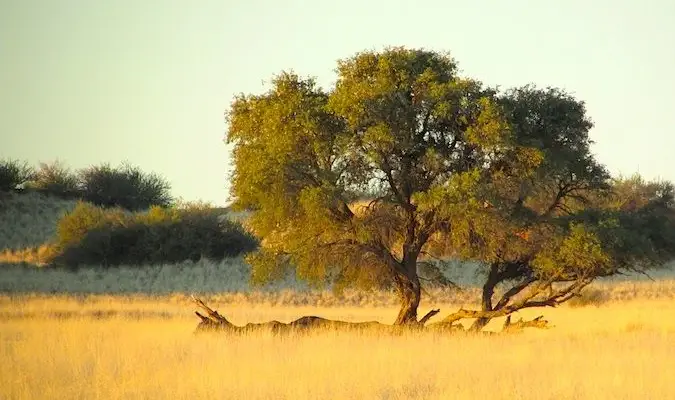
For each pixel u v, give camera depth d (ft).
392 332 333.01
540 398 181.16
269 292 643.86
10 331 343.87
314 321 350.02
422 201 343.87
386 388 194.29
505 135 344.90
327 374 211.82
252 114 365.81
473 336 324.39
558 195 389.39
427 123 363.35
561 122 377.91
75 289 649.20
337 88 357.61
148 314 466.29
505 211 349.61
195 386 194.70
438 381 204.64
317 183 354.54
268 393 185.98
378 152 346.95
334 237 359.25
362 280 375.25
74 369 220.43
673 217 432.25
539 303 368.68
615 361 238.48
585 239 349.41
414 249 367.66
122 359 237.45
